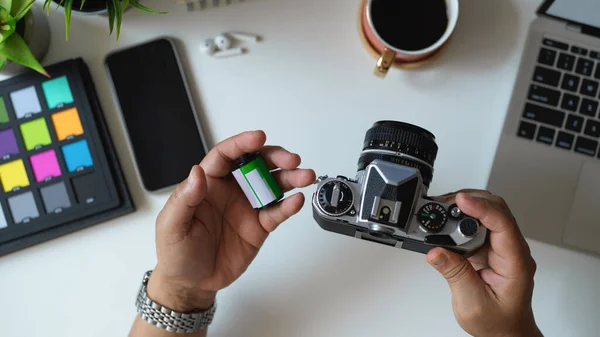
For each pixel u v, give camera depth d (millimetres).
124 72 653
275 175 565
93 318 658
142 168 647
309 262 662
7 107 640
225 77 668
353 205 489
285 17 668
